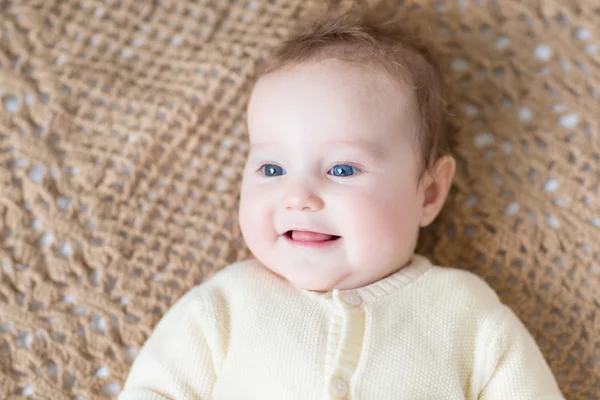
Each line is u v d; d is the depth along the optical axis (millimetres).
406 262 1145
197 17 1296
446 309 1076
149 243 1266
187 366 1078
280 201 1058
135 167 1267
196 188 1286
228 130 1292
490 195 1279
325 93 1054
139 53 1286
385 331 1038
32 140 1238
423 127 1131
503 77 1290
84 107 1263
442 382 1022
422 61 1184
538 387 1033
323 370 1017
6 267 1221
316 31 1186
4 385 1198
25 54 1246
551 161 1266
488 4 1295
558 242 1252
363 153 1044
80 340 1229
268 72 1132
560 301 1245
